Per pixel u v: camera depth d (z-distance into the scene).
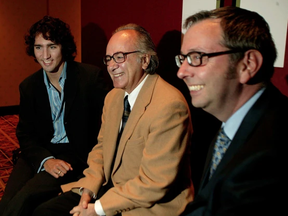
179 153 1.25
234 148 0.80
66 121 1.91
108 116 1.55
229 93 0.85
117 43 1.38
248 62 0.81
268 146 0.67
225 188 0.70
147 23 2.07
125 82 1.42
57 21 1.90
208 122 1.71
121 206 1.26
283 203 0.64
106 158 1.50
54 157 1.87
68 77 1.92
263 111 0.79
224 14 0.83
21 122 2.00
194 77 0.85
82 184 1.51
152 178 1.23
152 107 1.32
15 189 1.73
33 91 1.94
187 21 0.90
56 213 1.49
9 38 4.76
